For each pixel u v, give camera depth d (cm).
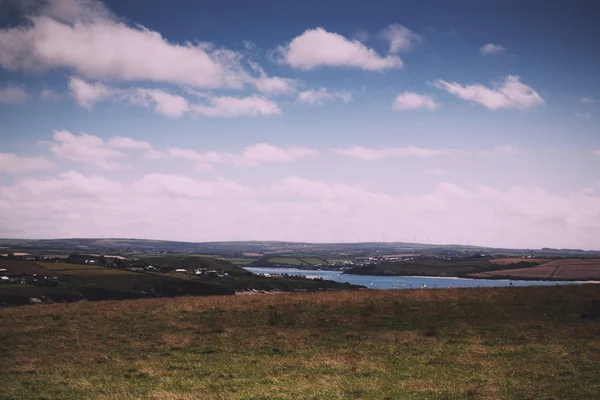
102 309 4009
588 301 3469
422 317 3366
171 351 2670
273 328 3194
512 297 3822
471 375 2091
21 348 2769
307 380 2072
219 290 14150
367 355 2488
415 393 1855
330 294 4375
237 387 1992
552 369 2125
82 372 2262
